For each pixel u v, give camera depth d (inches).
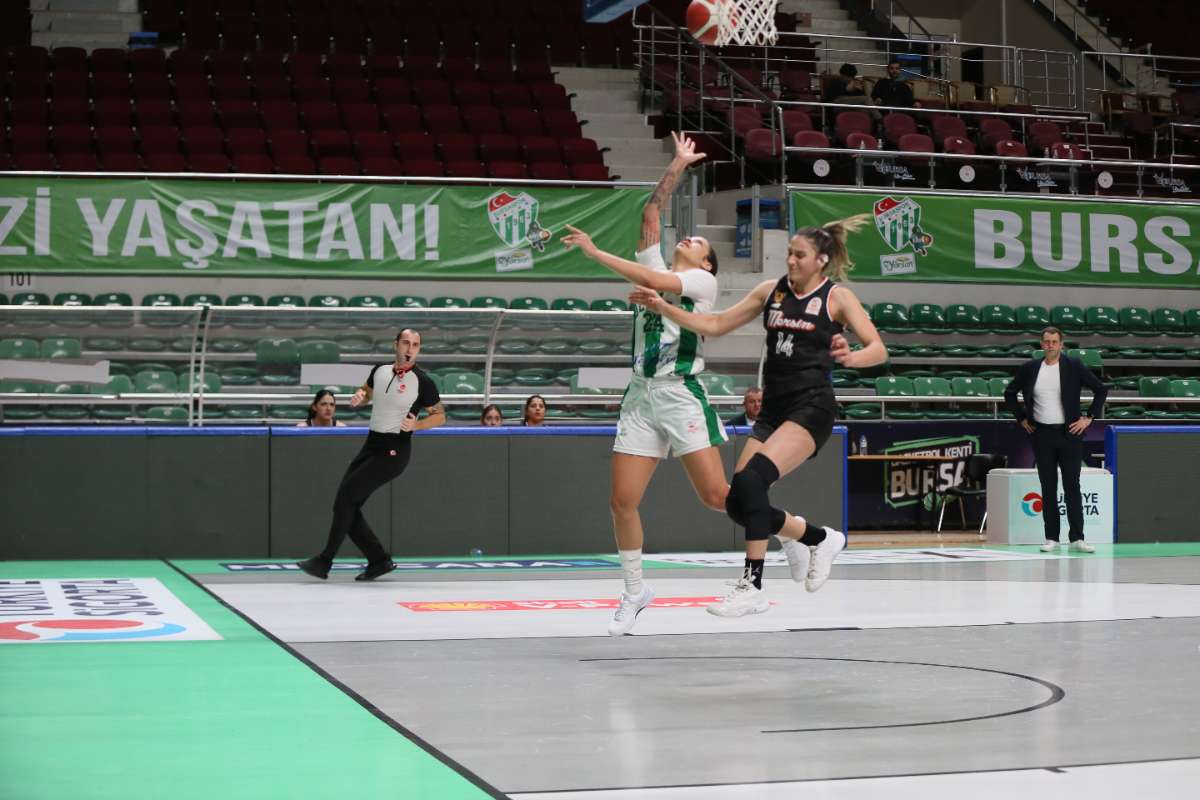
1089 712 186.7
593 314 504.4
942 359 708.7
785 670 222.1
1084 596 333.1
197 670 221.0
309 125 743.1
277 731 172.9
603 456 470.0
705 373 537.0
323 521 449.4
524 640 257.1
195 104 740.0
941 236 694.5
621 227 631.2
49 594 336.8
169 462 440.5
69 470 434.6
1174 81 1045.8
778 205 696.4
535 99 818.8
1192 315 770.8
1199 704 192.7
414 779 147.3
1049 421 474.0
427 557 452.4
